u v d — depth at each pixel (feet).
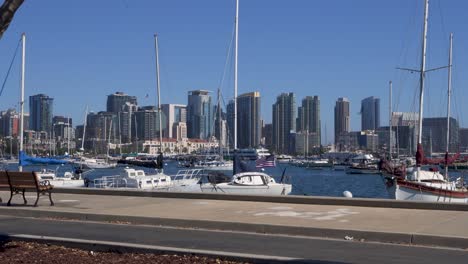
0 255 34.53
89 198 73.20
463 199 110.73
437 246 40.75
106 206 63.31
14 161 297.12
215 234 46.55
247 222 49.21
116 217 54.49
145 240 43.09
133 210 59.31
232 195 68.85
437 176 121.08
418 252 38.17
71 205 64.59
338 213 56.08
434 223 48.57
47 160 153.99
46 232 47.44
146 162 198.59
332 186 244.42
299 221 50.14
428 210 58.13
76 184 144.46
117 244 36.37
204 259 33.71
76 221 55.06
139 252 35.65
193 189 121.49
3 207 61.93
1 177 65.21
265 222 49.44
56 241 38.81
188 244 41.22
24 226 51.37
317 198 64.13
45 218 57.36
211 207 61.82
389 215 54.34
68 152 394.73
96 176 241.76
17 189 65.10
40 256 34.32
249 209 59.77
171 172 308.81
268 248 39.55
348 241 43.01
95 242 37.35
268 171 401.49
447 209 57.98
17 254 34.94
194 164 313.12
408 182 112.78
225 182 114.83
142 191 74.95
